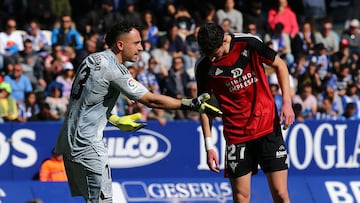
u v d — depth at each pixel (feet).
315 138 130.93
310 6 202.28
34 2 192.44
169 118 138.41
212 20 172.35
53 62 150.82
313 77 156.56
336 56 167.53
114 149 126.00
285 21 175.94
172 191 124.16
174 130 127.95
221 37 77.36
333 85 159.02
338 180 129.08
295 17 178.19
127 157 126.52
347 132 131.75
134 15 171.94
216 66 79.46
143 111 135.64
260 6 180.24
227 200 124.16
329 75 161.58
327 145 131.34
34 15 191.72
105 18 171.53
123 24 73.10
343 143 131.75
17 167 123.85
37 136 124.36
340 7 209.05
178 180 125.70
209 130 82.84
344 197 127.44
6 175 123.44
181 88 150.10
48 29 177.99
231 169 81.30
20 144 124.06
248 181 81.66
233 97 80.02
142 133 126.93
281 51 166.91
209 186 125.08
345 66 163.22
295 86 156.46
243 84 79.41
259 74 79.36
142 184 124.06
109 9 172.76
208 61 79.82
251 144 80.64
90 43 154.10
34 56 153.69
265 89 79.87
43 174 123.03
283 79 78.79
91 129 72.59
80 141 72.49
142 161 126.93
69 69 146.61
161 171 127.54
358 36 177.17
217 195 124.36
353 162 131.95
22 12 192.54
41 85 148.46
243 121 80.18
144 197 122.62
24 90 145.89
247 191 81.71
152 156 127.34
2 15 181.98
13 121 134.00
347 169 131.64
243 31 173.58
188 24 167.84
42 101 139.54
